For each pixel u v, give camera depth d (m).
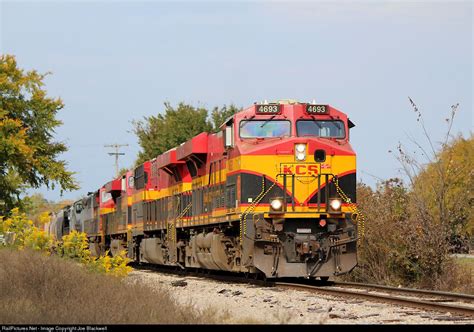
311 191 50.31
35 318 30.00
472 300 39.50
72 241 51.78
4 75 86.94
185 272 70.75
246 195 50.31
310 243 49.22
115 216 102.56
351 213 50.47
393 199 57.62
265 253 50.03
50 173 87.81
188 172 68.00
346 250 50.22
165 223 74.94
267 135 51.78
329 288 44.44
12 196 89.94
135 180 91.12
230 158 53.38
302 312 34.06
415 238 54.34
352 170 51.25
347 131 52.56
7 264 47.69
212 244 57.69
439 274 53.66
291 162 50.50
